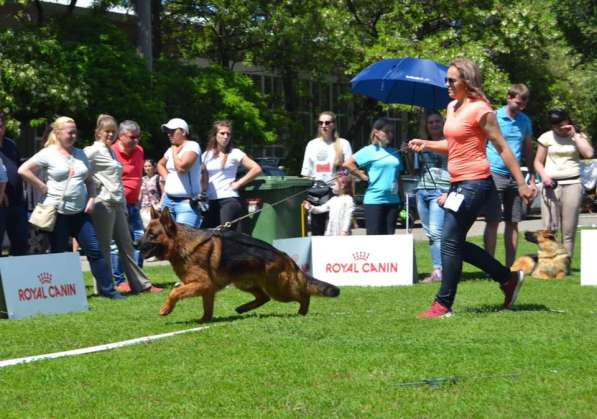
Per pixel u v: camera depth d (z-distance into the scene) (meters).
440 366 6.49
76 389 6.12
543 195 13.16
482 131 8.33
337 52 31.00
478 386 5.95
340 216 13.42
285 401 5.71
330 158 13.50
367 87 14.38
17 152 11.52
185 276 8.82
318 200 13.62
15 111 22.12
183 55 33.19
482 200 8.45
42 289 9.98
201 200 12.24
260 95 27.84
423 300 10.40
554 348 7.00
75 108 22.23
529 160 12.58
